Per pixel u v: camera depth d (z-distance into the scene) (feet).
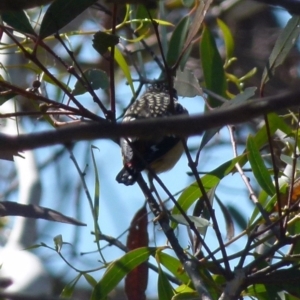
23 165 32.71
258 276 19.22
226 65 33.40
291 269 19.71
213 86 30.25
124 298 42.63
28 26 19.72
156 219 23.97
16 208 22.36
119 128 9.43
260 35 51.06
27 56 18.93
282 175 24.43
